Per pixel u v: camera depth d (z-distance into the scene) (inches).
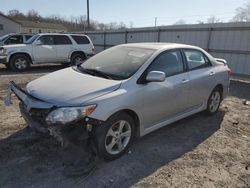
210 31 446.6
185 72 173.2
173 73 163.6
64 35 493.7
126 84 134.5
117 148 135.6
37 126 124.3
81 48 510.9
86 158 127.0
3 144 144.6
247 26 391.2
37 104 121.6
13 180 114.0
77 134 116.6
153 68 149.4
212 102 207.8
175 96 162.4
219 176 124.0
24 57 455.5
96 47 795.4
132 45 176.2
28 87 142.0
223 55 435.2
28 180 114.3
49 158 130.6
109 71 149.1
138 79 139.9
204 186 115.8
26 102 128.6
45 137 147.7
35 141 147.3
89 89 125.4
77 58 512.4
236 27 406.9
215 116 212.5
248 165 135.2
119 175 121.0
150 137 165.0
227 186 116.6
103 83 131.9
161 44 175.9
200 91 186.1
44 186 110.8
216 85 203.5
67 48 494.0
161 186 114.5
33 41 462.9
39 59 469.1
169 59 163.0
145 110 143.1
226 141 163.8
